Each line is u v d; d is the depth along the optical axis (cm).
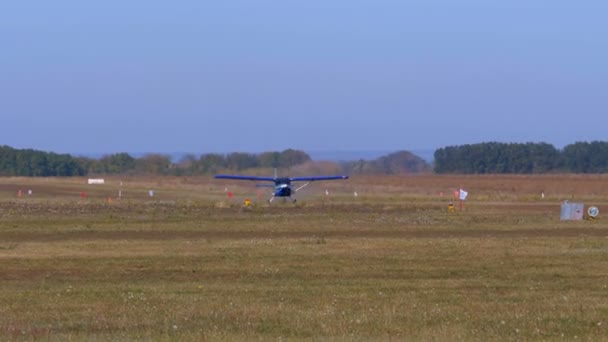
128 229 13950
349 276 8462
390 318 5969
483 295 7169
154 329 5591
